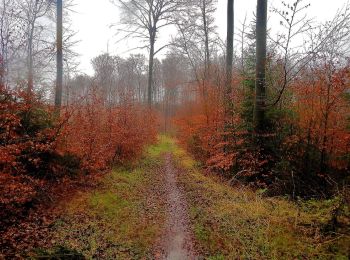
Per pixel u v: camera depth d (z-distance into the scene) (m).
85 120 11.83
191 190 11.59
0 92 8.34
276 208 8.05
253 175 11.27
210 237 7.18
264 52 11.35
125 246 7.07
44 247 6.72
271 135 10.79
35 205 8.87
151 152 22.89
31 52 11.12
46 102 10.99
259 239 6.51
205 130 15.52
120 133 14.62
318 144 9.88
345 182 9.02
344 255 5.58
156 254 6.77
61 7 13.08
